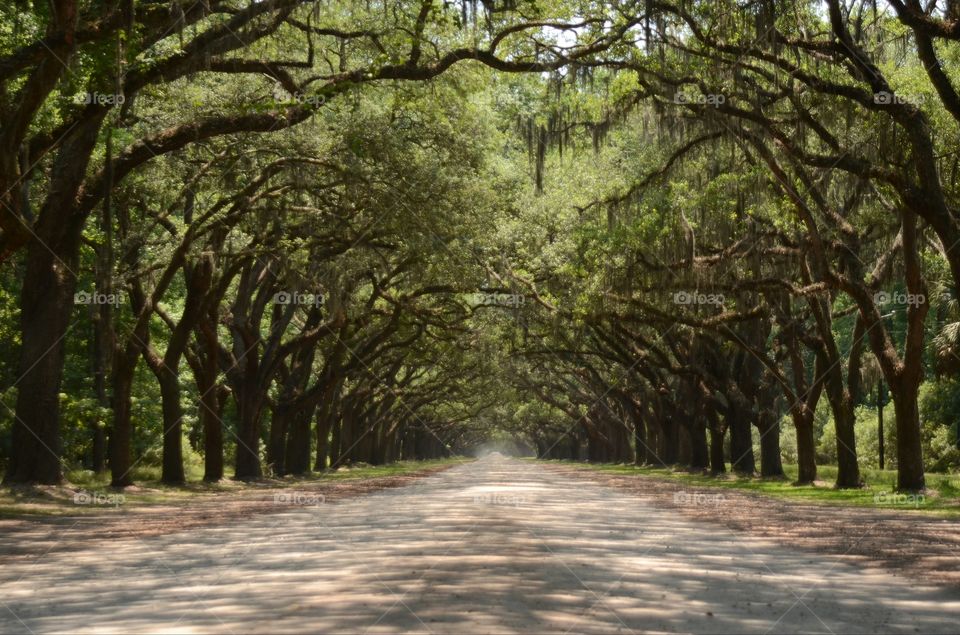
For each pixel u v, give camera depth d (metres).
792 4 26.08
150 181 34.78
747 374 50.56
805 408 41.75
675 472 65.94
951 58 31.20
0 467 44.09
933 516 23.67
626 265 40.38
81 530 19.16
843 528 19.84
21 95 23.69
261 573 12.18
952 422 66.06
